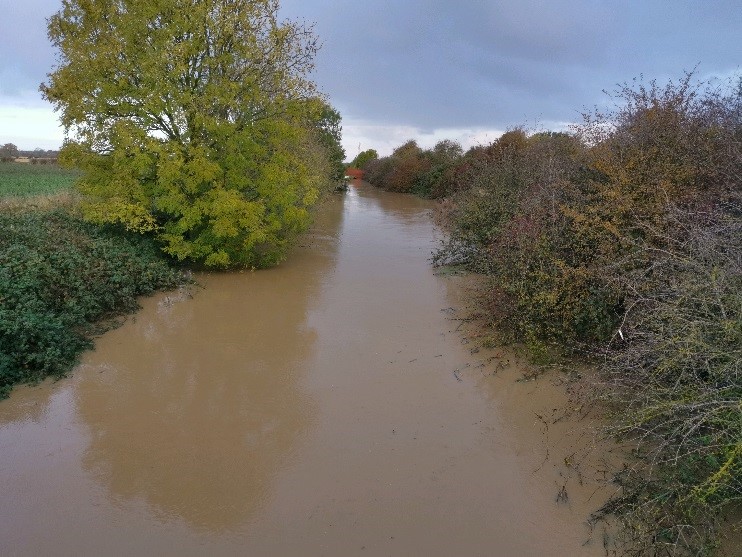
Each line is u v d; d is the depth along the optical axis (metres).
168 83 9.62
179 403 5.66
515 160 13.57
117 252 9.16
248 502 4.12
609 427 4.39
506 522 3.93
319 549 3.66
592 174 8.02
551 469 4.55
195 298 9.35
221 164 10.47
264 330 7.85
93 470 4.49
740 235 4.76
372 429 5.18
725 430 3.54
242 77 10.52
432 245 15.34
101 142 10.17
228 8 10.07
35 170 29.48
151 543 3.69
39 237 8.79
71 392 5.85
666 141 7.09
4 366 5.84
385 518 3.96
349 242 15.74
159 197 10.27
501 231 9.36
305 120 11.98
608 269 5.98
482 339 7.32
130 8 9.98
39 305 6.93
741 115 7.82
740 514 3.72
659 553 3.47
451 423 5.30
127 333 7.60
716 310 4.41
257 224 10.66
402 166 42.22
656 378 4.48
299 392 5.94
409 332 7.81
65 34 10.26
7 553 3.58
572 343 6.41
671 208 5.95
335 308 8.96
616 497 4.08
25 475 4.41
